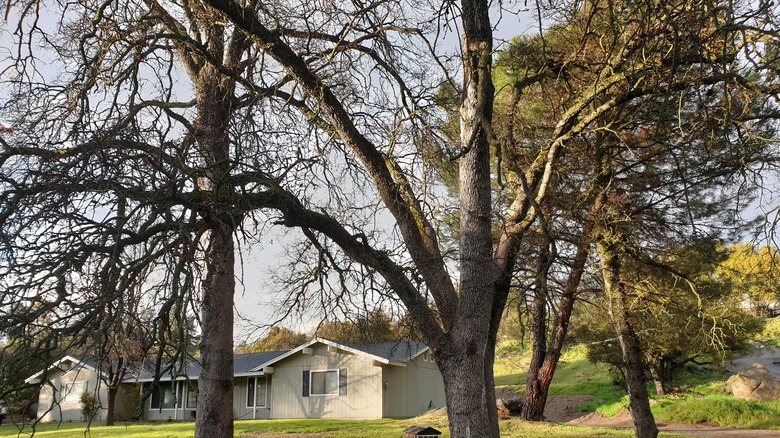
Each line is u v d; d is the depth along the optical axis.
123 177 6.11
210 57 8.26
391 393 26.03
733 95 7.83
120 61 8.25
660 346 12.18
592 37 9.26
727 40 7.38
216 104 8.91
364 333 9.82
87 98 7.45
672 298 11.47
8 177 6.00
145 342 5.71
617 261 11.34
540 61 9.63
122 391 24.89
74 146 6.89
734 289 13.52
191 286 5.69
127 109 7.74
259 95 8.26
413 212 8.59
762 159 8.71
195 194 6.36
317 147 9.05
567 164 11.10
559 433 15.77
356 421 22.17
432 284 7.67
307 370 27.27
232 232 6.48
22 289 5.32
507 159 6.84
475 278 7.32
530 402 18.16
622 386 23.17
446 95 10.11
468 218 7.63
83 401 25.67
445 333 7.37
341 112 8.07
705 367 27.89
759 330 17.44
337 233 7.71
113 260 5.54
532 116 11.46
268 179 7.21
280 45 7.68
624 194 11.62
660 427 21.00
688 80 7.42
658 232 11.91
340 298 9.27
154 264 6.05
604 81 7.93
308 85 7.90
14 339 5.29
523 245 10.26
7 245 5.38
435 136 9.48
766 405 21.91
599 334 15.55
